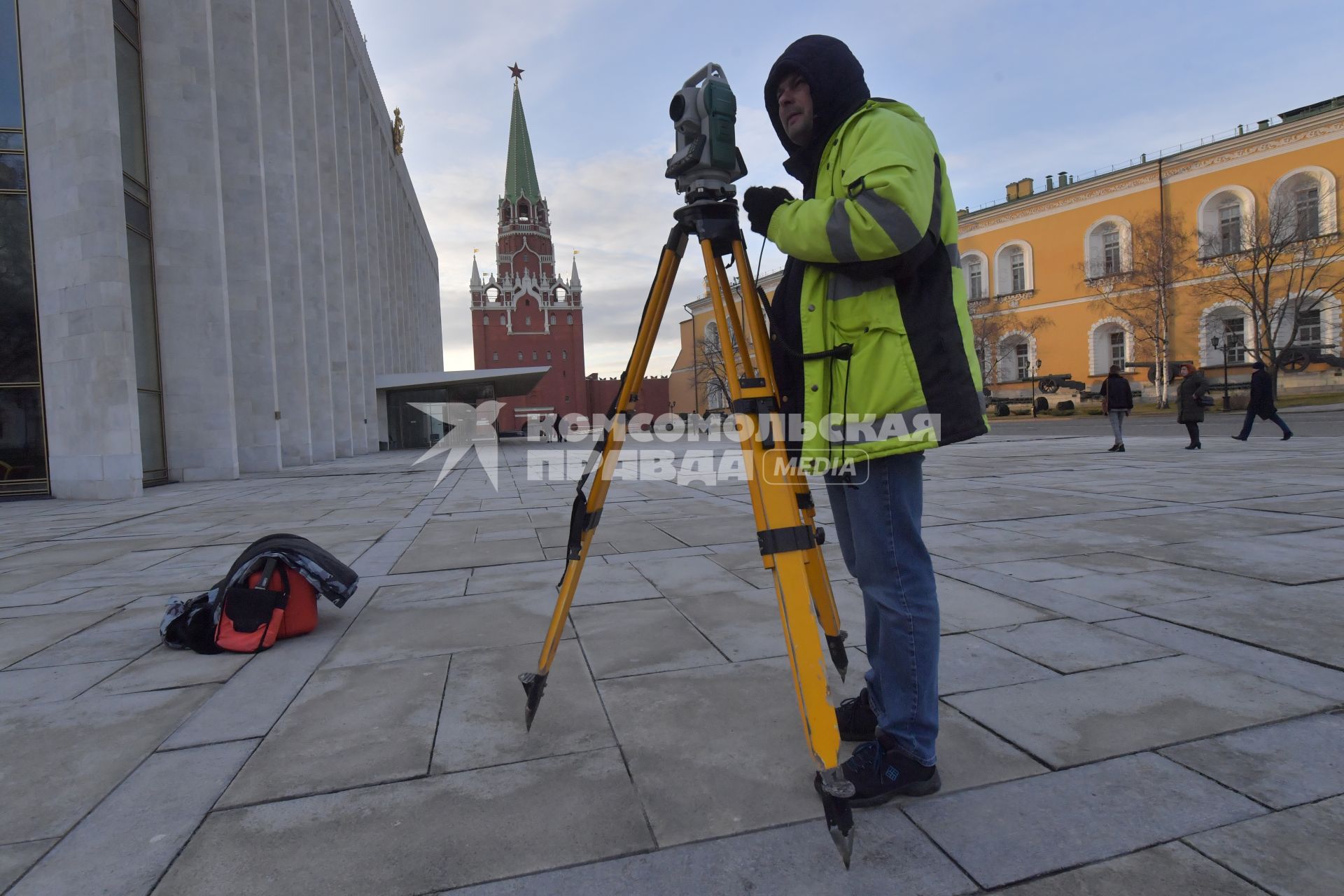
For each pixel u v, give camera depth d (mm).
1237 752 1775
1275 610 2873
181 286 13648
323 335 21078
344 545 5410
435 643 2930
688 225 1755
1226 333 31344
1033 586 3387
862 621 2934
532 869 1401
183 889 1369
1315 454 9961
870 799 1581
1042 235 37781
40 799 1739
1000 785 1662
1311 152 28125
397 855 1462
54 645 3037
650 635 2904
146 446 13008
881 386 1521
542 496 8789
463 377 29938
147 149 13352
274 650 2891
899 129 1464
